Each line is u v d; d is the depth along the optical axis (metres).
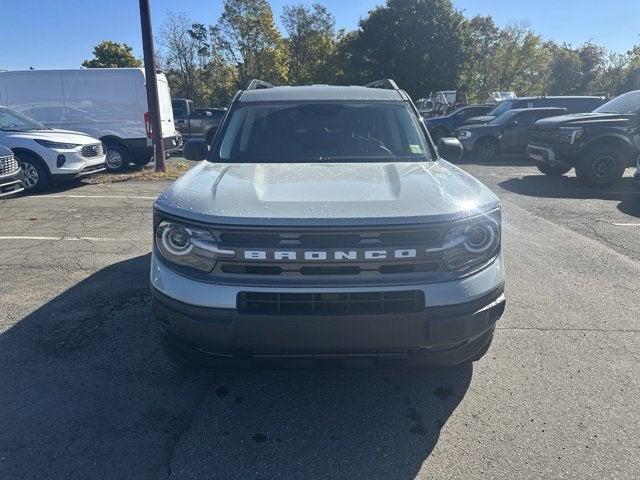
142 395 3.08
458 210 2.55
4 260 5.52
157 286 2.63
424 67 42.44
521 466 2.50
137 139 12.42
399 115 4.15
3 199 8.84
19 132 9.60
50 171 9.50
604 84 64.88
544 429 2.78
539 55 61.06
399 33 42.19
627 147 9.93
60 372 3.32
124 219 7.39
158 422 2.84
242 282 2.46
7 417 2.86
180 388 3.16
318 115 4.11
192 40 48.81
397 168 3.35
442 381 3.25
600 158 9.97
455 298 2.48
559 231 6.78
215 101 51.12
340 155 3.79
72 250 5.88
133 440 2.69
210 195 2.72
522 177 11.75
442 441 2.69
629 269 5.29
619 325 4.01
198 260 2.52
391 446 2.66
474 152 15.37
